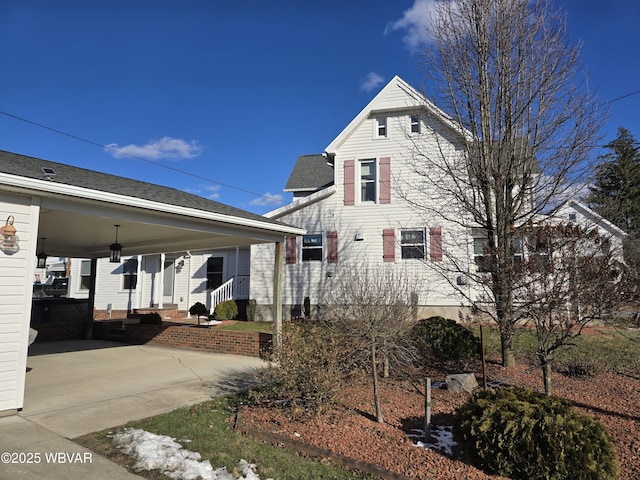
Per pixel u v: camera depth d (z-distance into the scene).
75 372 7.98
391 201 15.65
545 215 7.38
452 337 8.16
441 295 14.47
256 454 4.06
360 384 6.61
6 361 5.22
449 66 8.12
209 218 7.71
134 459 3.88
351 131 16.39
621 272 4.92
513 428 3.62
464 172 9.07
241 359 9.52
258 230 9.03
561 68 7.28
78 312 14.32
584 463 3.35
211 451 4.09
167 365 8.75
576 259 5.01
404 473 3.63
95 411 5.43
